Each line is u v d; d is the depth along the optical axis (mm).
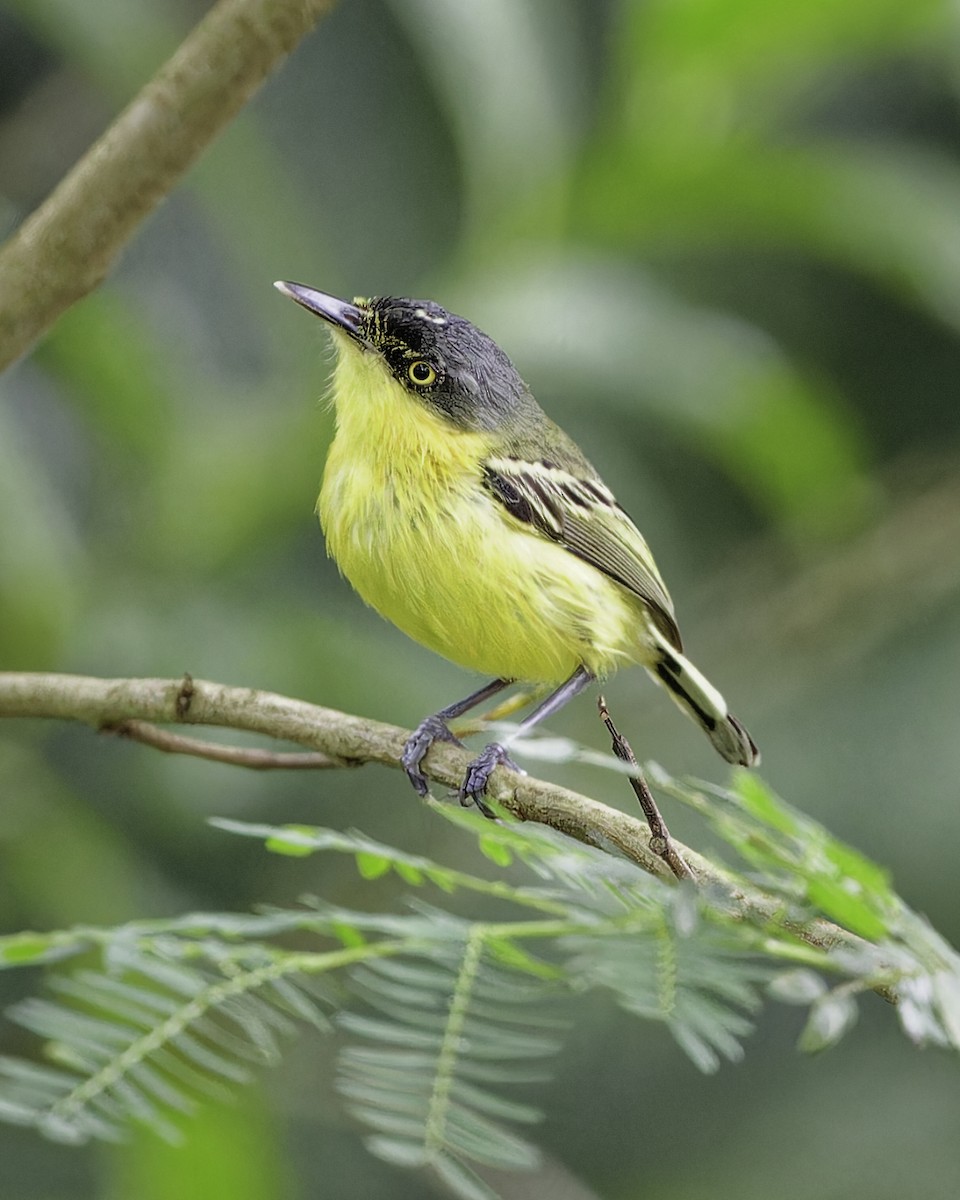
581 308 10203
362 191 12062
